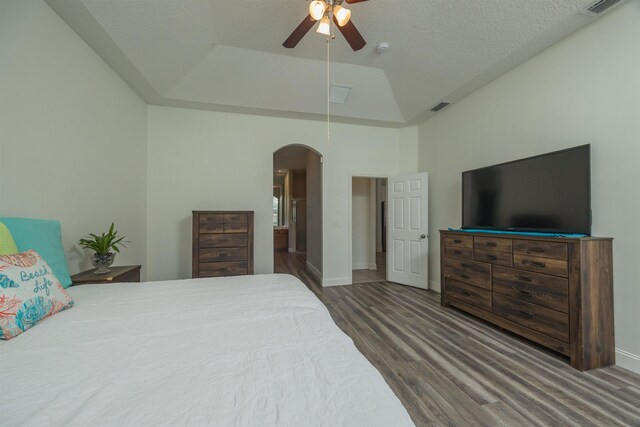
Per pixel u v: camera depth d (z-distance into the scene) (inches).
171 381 26.1
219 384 25.7
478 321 118.0
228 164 162.7
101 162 105.3
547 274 89.0
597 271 82.0
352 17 103.3
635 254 80.0
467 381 74.6
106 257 87.0
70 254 87.1
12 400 23.5
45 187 77.0
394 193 190.1
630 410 63.6
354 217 240.1
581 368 79.2
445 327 111.5
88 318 43.3
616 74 84.3
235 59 127.7
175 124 154.9
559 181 95.2
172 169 154.4
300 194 358.3
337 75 141.1
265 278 73.3
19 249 58.4
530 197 105.2
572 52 96.0
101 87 105.3
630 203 81.1
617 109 84.0
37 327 39.8
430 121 175.5
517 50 105.2
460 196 150.9
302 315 44.6
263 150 168.2
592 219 90.0
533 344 96.1
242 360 30.2
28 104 71.5
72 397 24.0
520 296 98.3
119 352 32.2
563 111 99.1
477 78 126.5
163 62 116.8
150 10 90.8
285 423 21.0
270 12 103.0
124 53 102.8
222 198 161.6
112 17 86.9
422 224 173.9
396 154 194.9
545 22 91.4
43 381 26.4
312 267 227.6
